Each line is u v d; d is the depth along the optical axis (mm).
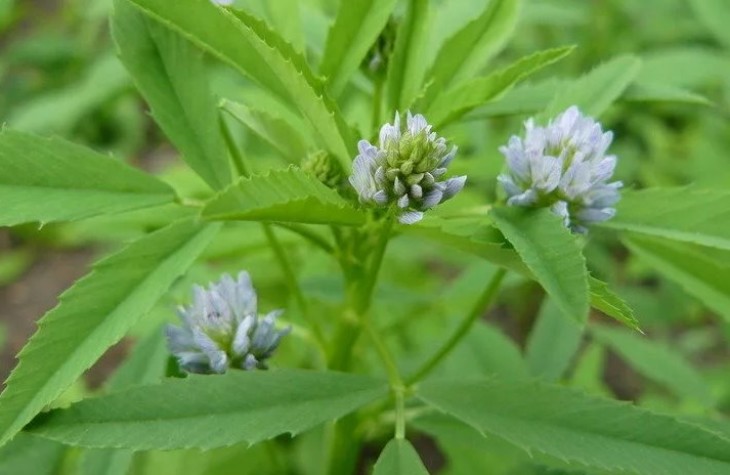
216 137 190
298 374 172
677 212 185
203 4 176
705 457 163
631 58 208
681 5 399
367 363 266
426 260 385
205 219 149
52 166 177
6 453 200
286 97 187
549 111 200
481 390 176
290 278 207
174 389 165
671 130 393
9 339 403
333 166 177
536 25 396
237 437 163
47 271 429
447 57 197
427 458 342
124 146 434
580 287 155
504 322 384
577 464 191
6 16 499
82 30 476
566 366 238
